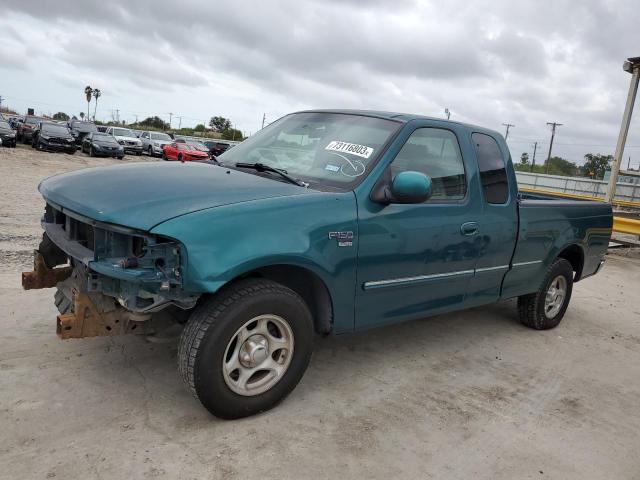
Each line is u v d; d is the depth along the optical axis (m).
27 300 4.85
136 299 2.93
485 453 3.19
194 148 31.64
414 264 3.90
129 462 2.74
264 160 4.12
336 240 3.37
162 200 3.01
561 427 3.60
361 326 3.74
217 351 2.98
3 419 3.01
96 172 3.71
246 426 3.18
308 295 3.62
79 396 3.34
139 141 34.75
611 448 3.40
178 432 3.05
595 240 6.01
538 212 5.04
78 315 3.10
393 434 3.28
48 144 27.27
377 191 3.62
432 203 4.02
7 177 14.62
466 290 4.50
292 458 2.92
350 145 3.90
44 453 2.75
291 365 3.34
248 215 3.03
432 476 2.91
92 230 3.21
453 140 4.33
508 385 4.19
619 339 5.69
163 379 3.65
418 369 4.29
